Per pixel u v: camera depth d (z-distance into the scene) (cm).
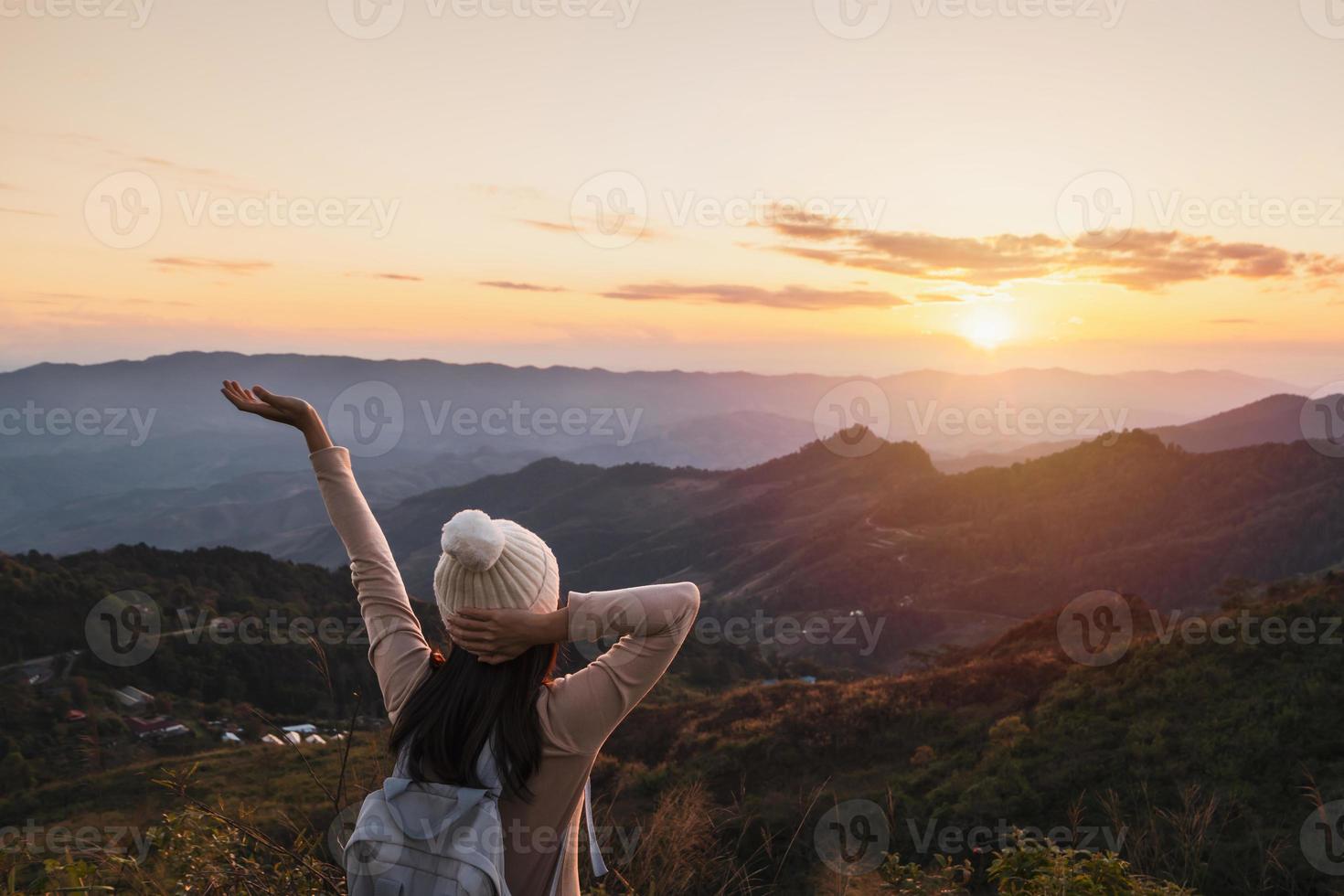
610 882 241
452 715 116
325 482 150
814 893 345
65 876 201
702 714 2508
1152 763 1144
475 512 118
